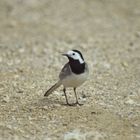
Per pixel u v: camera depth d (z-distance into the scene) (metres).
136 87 16.00
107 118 12.70
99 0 33.41
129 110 13.44
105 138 11.30
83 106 13.70
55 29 26.97
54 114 12.92
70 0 33.28
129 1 33.22
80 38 24.86
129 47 23.00
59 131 11.73
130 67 19.28
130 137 11.44
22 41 23.94
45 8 31.33
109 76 17.56
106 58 20.83
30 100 14.27
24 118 12.66
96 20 29.08
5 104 13.86
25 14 30.00
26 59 20.34
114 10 31.27
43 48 22.53
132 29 27.03
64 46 23.03
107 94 15.07
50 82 16.50
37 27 27.31
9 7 31.25
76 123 12.27
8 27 27.14
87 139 11.15
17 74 17.62
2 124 12.13
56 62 19.92
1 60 20.02
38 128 11.92
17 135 11.45
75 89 14.24
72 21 28.83
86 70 13.19
